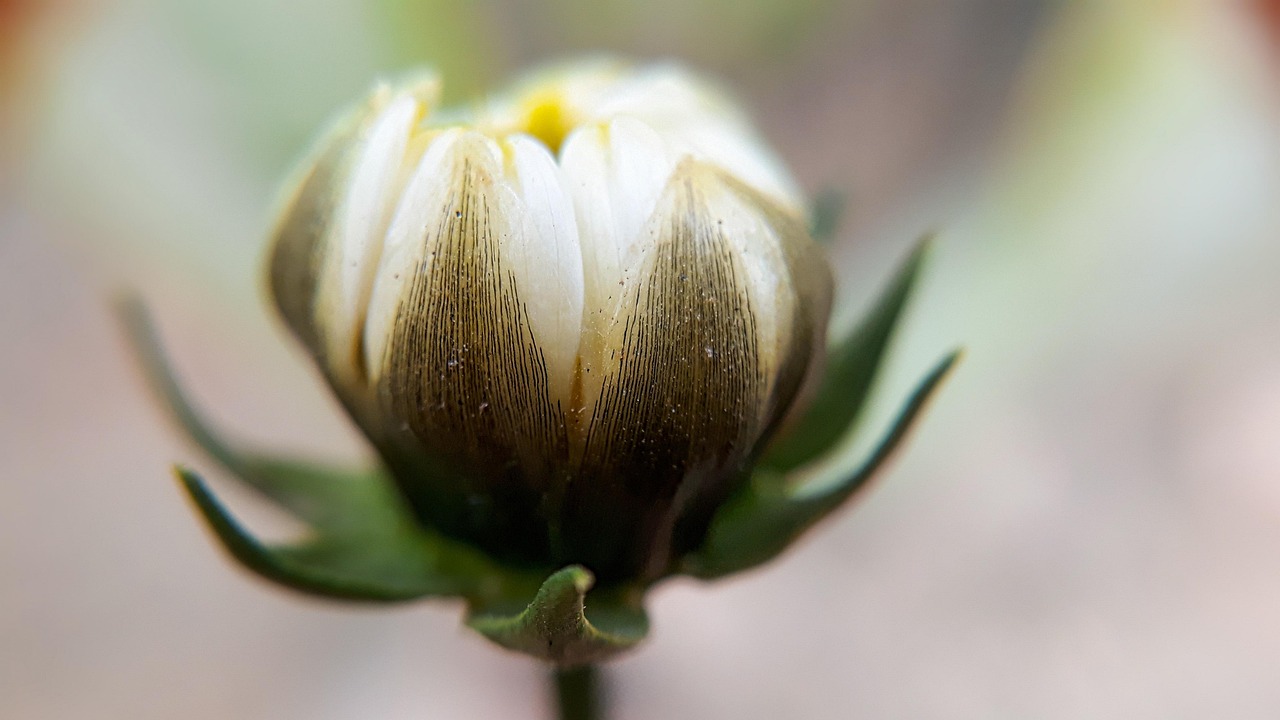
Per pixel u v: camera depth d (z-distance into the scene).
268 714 0.10
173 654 0.11
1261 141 0.10
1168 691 0.10
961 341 0.10
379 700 0.10
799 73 0.11
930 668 0.10
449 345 0.06
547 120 0.06
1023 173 0.11
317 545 0.07
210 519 0.06
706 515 0.06
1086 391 0.11
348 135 0.06
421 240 0.06
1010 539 0.11
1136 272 0.11
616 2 0.11
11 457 0.11
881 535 0.11
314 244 0.06
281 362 0.11
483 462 0.06
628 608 0.06
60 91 0.10
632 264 0.06
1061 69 0.11
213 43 0.10
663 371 0.06
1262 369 0.11
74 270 0.12
